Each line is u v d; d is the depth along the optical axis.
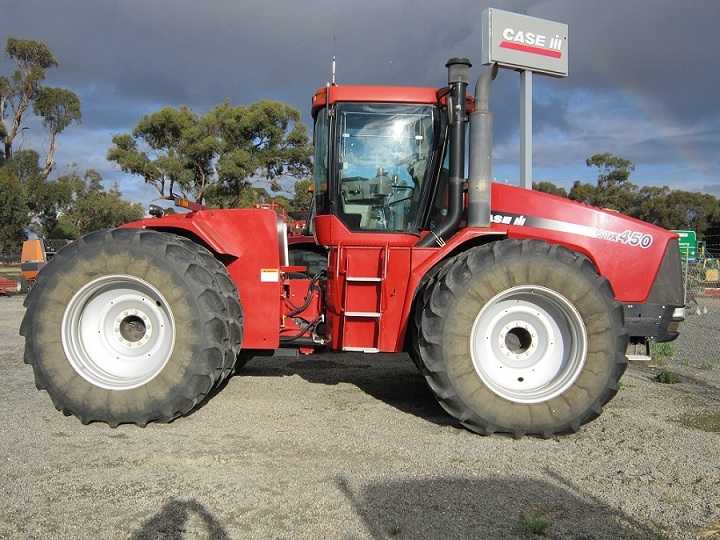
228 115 29.09
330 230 5.16
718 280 18.08
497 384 4.28
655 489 3.27
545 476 3.44
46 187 33.59
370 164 5.14
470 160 4.71
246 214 4.88
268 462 3.61
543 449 3.93
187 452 3.77
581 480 3.39
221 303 4.43
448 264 4.40
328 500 3.08
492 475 3.45
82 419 4.34
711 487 3.30
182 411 4.35
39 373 4.38
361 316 4.62
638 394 5.47
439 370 4.20
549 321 4.42
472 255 4.30
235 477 3.37
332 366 6.79
